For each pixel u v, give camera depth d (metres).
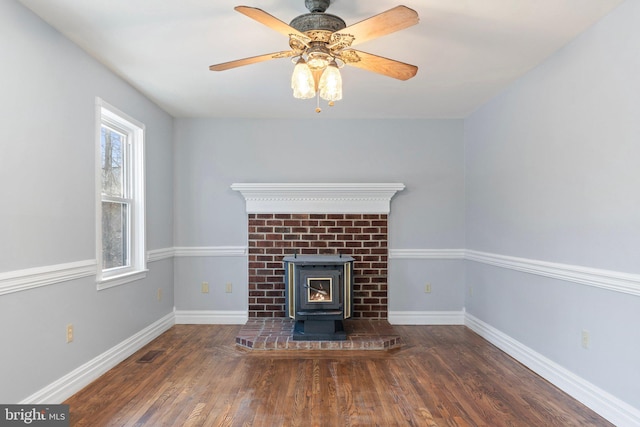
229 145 4.61
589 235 2.54
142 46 2.78
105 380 2.92
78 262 2.75
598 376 2.46
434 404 2.55
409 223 4.61
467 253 4.52
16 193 2.20
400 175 4.62
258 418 2.36
